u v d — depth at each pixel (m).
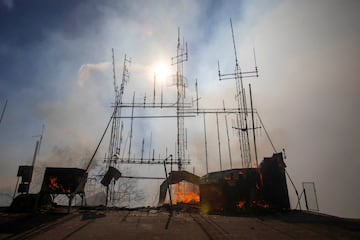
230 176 20.05
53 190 15.40
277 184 19.31
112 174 20.97
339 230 10.53
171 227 10.97
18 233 9.66
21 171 17.62
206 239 8.99
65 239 8.84
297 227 11.23
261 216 15.54
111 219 12.73
